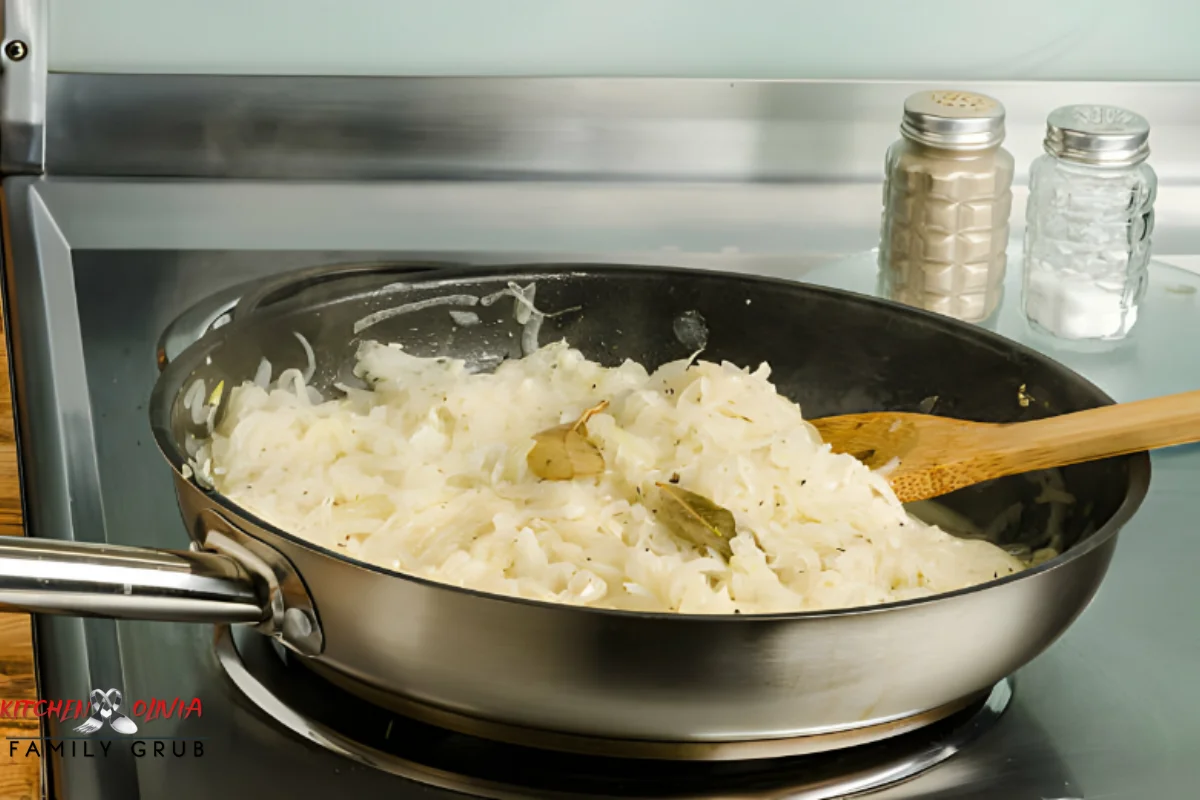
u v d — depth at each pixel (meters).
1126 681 0.97
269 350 1.06
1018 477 1.04
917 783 0.93
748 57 1.34
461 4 1.33
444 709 0.93
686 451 1.05
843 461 1.03
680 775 0.93
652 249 1.28
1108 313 1.20
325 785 0.93
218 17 1.33
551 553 1.00
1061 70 1.35
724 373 1.08
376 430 1.05
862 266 1.27
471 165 1.35
